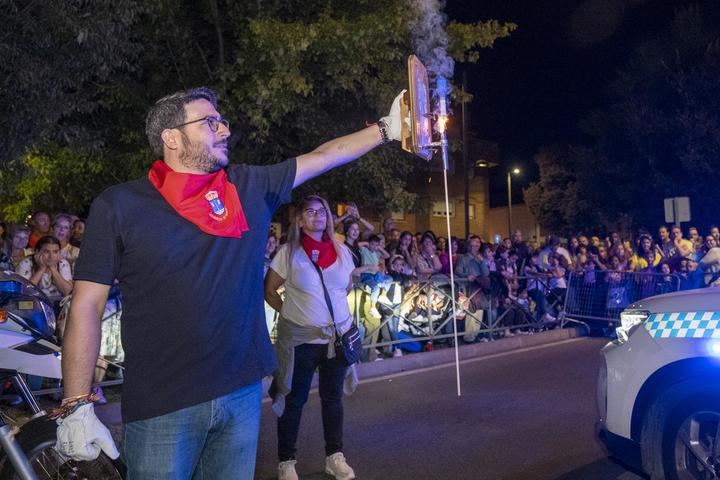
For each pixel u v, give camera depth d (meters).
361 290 9.14
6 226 8.65
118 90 11.60
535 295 12.40
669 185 24.09
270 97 10.95
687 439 4.18
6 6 7.05
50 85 7.67
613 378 4.53
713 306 4.18
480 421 6.50
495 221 42.31
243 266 2.26
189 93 2.33
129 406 2.17
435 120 2.85
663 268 12.73
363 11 11.58
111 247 2.14
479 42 12.43
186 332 2.13
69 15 7.32
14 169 10.34
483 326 10.81
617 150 26.61
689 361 4.19
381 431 6.24
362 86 12.57
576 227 32.94
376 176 12.52
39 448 3.29
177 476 2.17
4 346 3.77
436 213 31.80
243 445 2.29
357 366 8.77
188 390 2.13
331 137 12.44
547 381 8.22
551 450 5.59
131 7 8.37
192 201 2.19
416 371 9.02
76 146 9.57
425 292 9.97
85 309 2.12
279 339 4.88
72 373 2.12
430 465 5.31
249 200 2.36
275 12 11.47
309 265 4.82
